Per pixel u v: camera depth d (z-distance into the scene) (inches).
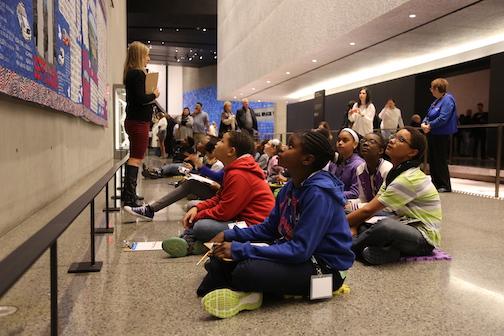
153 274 108.0
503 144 297.0
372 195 150.9
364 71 581.3
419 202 127.0
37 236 57.1
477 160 326.0
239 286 85.2
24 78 117.1
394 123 375.9
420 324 81.2
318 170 89.7
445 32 375.6
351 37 399.5
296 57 513.7
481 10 314.3
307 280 87.7
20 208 131.3
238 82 790.5
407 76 517.7
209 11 909.2
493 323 82.1
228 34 858.8
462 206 226.8
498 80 393.1
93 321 79.4
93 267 110.6
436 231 126.3
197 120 575.2
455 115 272.7
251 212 123.6
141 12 848.3
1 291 38.8
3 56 99.4
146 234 152.7
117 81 568.1
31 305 86.0
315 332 76.8
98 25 315.0
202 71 1350.9
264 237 99.0
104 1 372.5
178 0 865.5
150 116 191.2
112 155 468.8
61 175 189.3
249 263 83.7
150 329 76.6
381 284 104.3
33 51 127.0
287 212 91.8
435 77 499.2
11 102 122.8
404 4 304.3
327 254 88.6
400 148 126.2
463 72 462.3
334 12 411.5
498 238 154.6
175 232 156.1
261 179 127.3
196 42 1072.8
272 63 601.0
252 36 700.0
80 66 221.0
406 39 402.6
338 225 89.2
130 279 103.9
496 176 263.1
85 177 259.4
